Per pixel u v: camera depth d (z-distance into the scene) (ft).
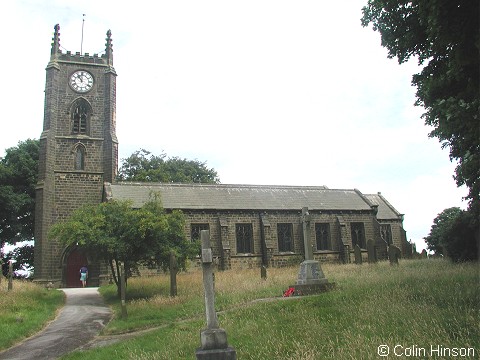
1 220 152.66
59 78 138.31
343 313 40.75
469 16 35.32
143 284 89.76
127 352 38.73
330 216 145.89
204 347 28.66
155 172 184.65
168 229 81.97
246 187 148.56
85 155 135.13
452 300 39.11
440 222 185.57
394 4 47.26
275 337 36.19
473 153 45.03
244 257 131.13
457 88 45.50
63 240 81.35
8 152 162.40
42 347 45.80
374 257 116.78
